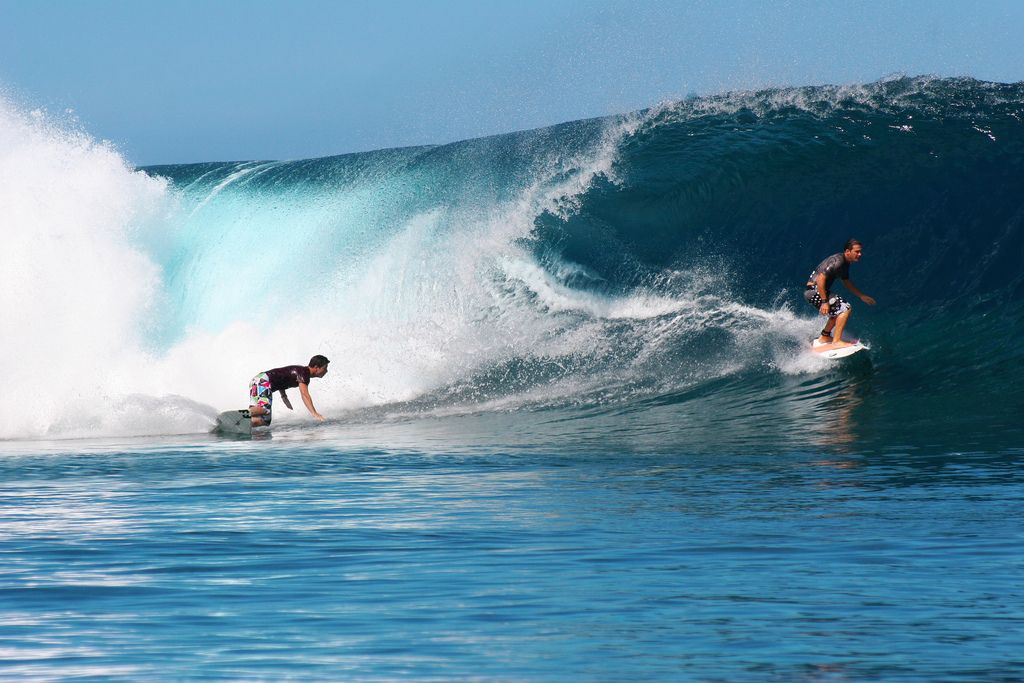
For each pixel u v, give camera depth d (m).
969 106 76.12
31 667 15.21
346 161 87.38
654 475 34.09
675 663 14.94
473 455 40.97
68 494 33.47
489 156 80.44
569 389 58.12
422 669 14.90
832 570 20.42
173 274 79.25
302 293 75.44
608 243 68.75
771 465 35.34
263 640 16.45
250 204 85.44
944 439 39.28
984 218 63.69
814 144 74.75
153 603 18.88
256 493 32.47
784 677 14.21
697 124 79.62
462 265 70.12
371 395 61.81
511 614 17.78
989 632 16.14
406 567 21.48
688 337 60.22
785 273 64.06
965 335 55.25
